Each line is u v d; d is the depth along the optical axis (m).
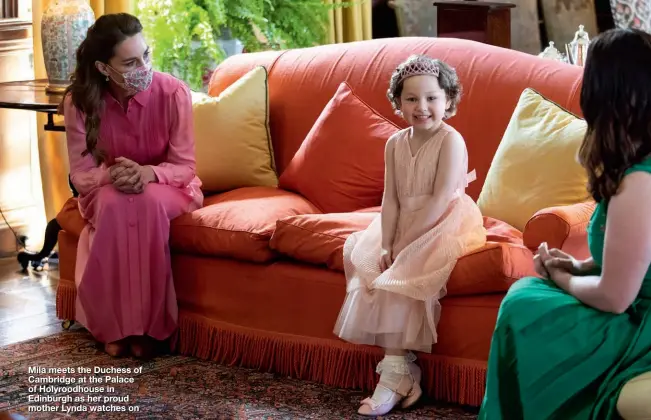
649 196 1.93
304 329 2.96
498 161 3.04
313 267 2.96
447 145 2.71
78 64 3.19
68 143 3.28
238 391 2.90
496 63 3.27
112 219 3.10
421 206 2.74
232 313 3.11
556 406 2.04
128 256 3.12
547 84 3.14
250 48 4.42
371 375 2.85
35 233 4.53
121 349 3.19
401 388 2.71
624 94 1.93
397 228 2.78
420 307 2.67
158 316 3.14
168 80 3.29
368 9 5.25
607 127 1.95
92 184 3.21
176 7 4.19
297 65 3.70
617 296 1.98
